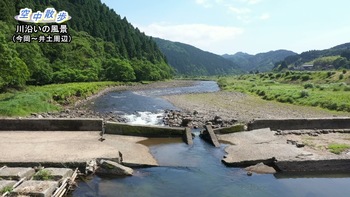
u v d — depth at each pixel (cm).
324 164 1512
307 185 1396
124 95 6084
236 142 1989
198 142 2044
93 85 6438
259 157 1614
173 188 1318
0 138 1823
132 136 2084
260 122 2253
